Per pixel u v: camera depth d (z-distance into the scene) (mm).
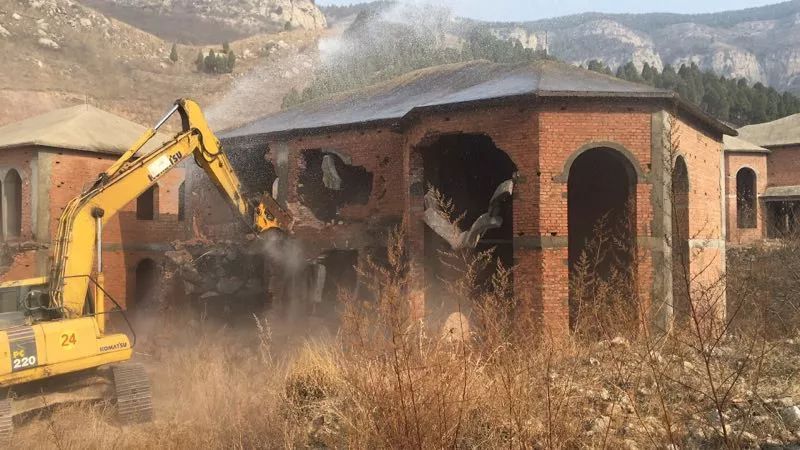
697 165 17578
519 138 14680
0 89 71000
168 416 11383
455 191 18641
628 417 7402
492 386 7602
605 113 14727
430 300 15961
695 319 6523
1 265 21047
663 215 14758
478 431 7137
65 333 11320
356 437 7234
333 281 18906
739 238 37500
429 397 6988
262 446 8445
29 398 11133
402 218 17672
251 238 19094
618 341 9289
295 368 10344
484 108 15156
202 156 16016
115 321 22766
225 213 22172
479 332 9242
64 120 24000
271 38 132625
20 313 11953
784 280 17109
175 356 15094
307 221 19281
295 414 8992
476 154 19281
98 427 10227
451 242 15531
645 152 14867
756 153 38500
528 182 14508
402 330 7879
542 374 7992
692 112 16484
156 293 22016
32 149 21688
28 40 87875
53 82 78375
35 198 21531
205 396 11172
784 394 7961
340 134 19156
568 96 14367
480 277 17750
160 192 24812
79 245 12789
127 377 11680
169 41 124438
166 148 15078
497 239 18672
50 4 99812
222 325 19422
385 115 18516
